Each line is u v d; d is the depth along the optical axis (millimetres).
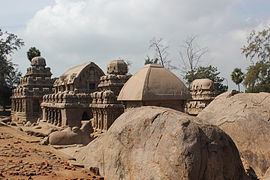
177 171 8859
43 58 55688
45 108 46594
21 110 54312
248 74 50531
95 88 44375
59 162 14445
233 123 13438
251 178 11008
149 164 9734
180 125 9367
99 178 11500
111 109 34031
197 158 8820
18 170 12594
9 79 79812
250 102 14156
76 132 23281
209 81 50219
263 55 50500
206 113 14984
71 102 39406
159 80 17203
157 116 10391
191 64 60906
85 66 44000
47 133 31328
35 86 53250
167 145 9406
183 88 17688
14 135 25594
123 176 10711
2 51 66375
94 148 13352
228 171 9359
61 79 47750
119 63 40219
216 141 9328
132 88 17328
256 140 12633
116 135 11633
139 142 10586
